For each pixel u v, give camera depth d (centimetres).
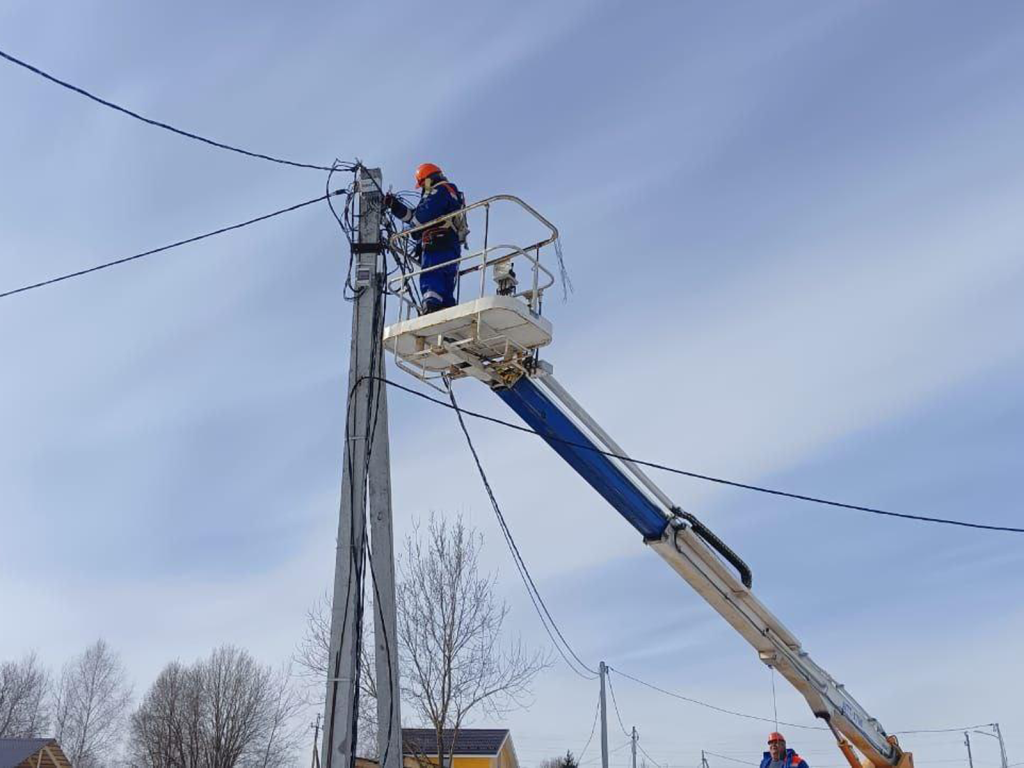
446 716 1784
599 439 984
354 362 866
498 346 894
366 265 898
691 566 1071
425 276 932
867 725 1307
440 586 1855
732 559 1092
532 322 849
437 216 934
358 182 930
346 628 781
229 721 4538
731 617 1138
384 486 843
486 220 906
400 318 916
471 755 3231
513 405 954
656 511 1039
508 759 3562
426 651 1805
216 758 4428
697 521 1061
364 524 818
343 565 798
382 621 809
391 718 789
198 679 4666
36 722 5844
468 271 963
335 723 754
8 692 5775
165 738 4603
